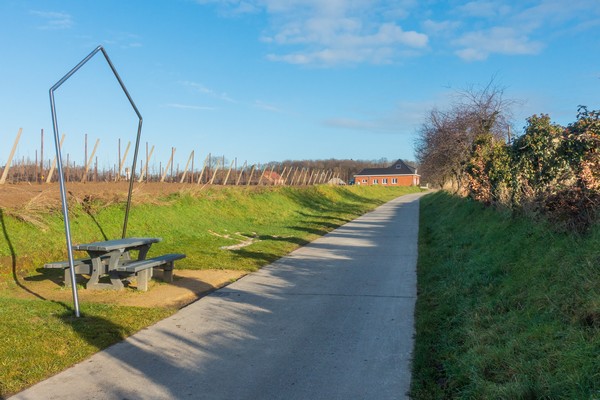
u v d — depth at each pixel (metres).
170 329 5.60
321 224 19.67
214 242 13.22
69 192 12.55
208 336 5.37
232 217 18.64
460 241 10.71
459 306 5.96
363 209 31.14
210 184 23.23
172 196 17.42
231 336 5.37
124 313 6.06
